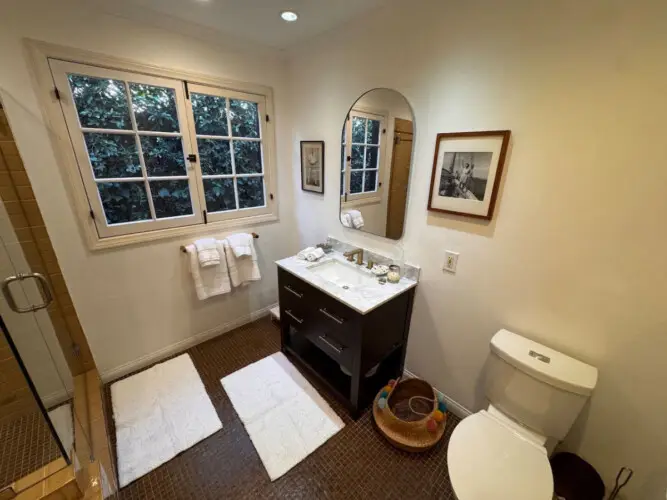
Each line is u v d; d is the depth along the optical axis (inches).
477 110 52.0
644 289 41.1
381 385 75.0
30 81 55.2
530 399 48.5
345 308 61.9
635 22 35.8
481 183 53.6
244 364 85.3
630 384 44.9
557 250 47.8
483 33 48.6
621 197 40.7
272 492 54.0
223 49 76.6
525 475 42.6
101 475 51.9
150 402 71.8
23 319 51.5
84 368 75.4
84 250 67.8
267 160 94.0
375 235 76.9
